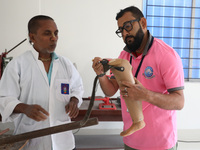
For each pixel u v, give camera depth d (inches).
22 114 42.8
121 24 40.1
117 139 92.0
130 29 39.4
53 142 42.6
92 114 72.4
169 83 37.5
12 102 38.2
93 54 104.7
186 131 110.7
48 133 28.8
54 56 45.3
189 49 115.1
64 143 44.4
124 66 28.8
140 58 41.8
